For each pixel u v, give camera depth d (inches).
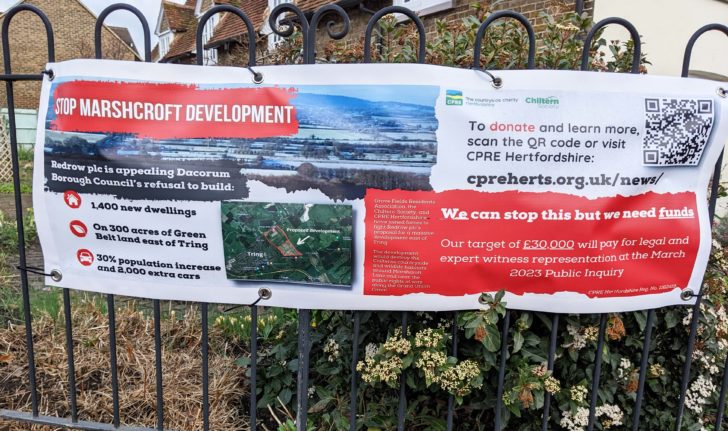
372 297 72.1
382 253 70.7
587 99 68.7
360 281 71.7
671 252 72.8
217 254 72.6
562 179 69.6
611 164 69.9
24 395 95.7
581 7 171.5
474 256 70.7
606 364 82.1
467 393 72.7
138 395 95.7
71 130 71.6
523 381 71.6
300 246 71.3
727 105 70.9
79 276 76.1
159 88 70.1
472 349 78.7
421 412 84.5
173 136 70.3
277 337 102.7
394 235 70.2
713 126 71.0
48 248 75.9
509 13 67.2
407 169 69.1
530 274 71.2
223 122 69.8
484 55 86.4
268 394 95.7
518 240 70.4
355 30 353.7
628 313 82.3
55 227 74.7
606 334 78.1
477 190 69.5
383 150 68.9
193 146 70.3
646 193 71.1
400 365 71.7
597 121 69.0
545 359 76.5
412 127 68.4
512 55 85.9
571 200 69.9
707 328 84.7
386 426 81.9
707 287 85.1
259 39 152.6
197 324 124.6
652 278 73.0
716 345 85.4
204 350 75.9
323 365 90.8
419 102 68.1
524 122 68.6
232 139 69.9
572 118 68.7
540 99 68.4
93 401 94.3
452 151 68.8
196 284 74.0
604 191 70.1
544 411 75.2
